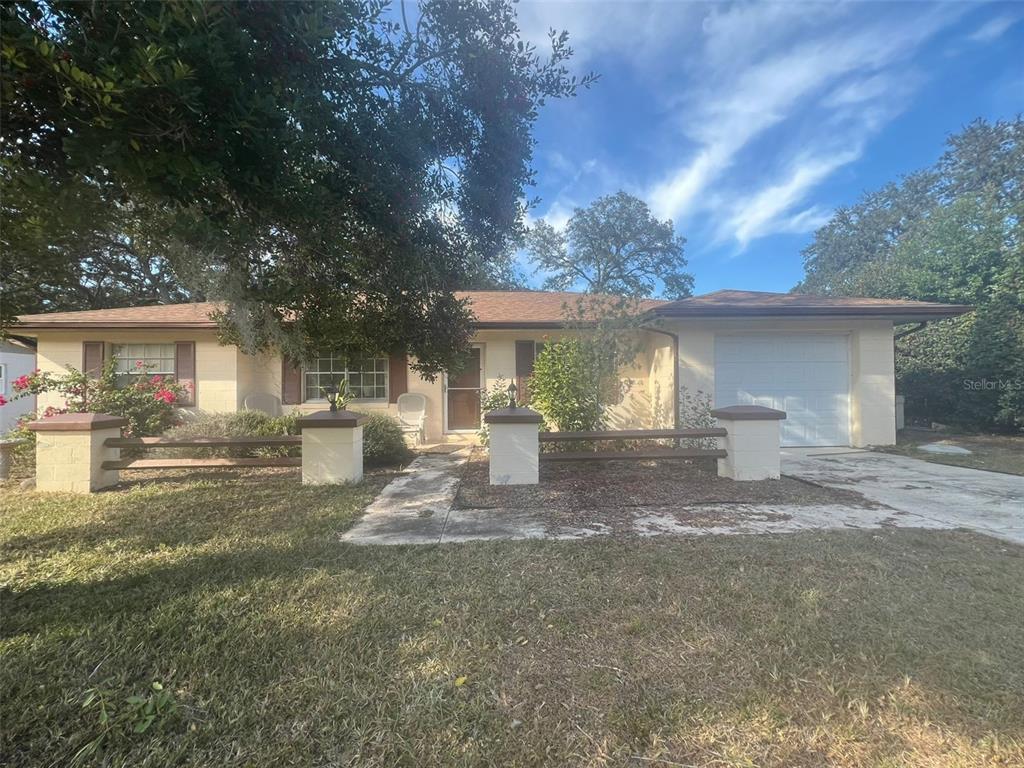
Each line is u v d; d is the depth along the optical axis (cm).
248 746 173
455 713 190
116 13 219
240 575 326
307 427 632
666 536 409
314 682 209
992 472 691
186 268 449
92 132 230
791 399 939
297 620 264
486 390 1046
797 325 928
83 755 167
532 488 600
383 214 365
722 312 848
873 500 532
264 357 1016
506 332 1048
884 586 304
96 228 353
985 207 1255
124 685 207
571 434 657
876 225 2873
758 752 171
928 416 1205
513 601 287
